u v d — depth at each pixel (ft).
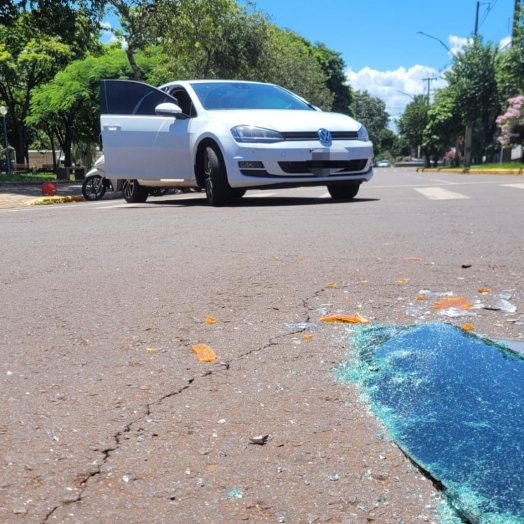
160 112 23.82
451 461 4.18
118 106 25.23
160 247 13.25
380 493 3.85
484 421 4.75
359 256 11.68
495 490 3.84
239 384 5.63
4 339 7.05
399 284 9.37
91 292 9.23
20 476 4.10
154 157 24.64
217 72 67.36
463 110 112.06
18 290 9.48
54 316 7.96
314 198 26.43
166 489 3.93
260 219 17.95
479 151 147.02
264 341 6.81
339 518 3.61
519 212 18.72
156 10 52.49
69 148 120.88
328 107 132.26
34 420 4.94
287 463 4.24
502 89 97.81
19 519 3.63
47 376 5.89
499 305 8.12
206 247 13.08
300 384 5.60
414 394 5.29
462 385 5.45
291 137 21.77
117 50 103.96
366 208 20.62
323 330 7.16
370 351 6.39
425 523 3.55
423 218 17.51
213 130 22.35
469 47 110.93
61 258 12.23
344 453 4.35
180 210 22.03
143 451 4.42
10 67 100.42
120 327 7.43
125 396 5.40
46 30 56.65
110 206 26.81
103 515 3.66
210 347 6.64
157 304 8.45
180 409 5.12
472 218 17.34
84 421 4.91
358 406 5.11
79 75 96.68
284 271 10.43
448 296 8.63
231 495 3.86
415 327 7.18
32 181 66.18
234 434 4.67
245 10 67.67
